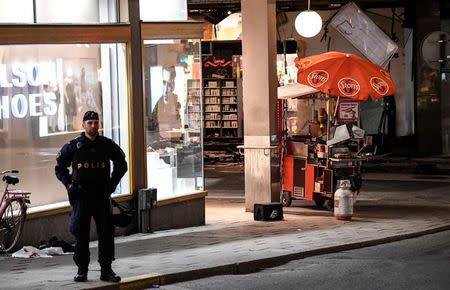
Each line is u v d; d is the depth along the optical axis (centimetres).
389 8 3625
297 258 1587
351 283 1345
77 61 1773
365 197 2602
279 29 3638
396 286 1318
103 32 1783
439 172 3195
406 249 1697
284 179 2353
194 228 1970
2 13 1634
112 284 1270
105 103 1834
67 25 1711
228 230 1927
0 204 1595
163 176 1964
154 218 1908
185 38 1966
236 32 3575
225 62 3794
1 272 1393
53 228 1695
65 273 1376
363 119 3716
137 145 1883
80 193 1270
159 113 1945
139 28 1869
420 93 3538
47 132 1719
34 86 1691
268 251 1603
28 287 1246
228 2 3306
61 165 1289
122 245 1705
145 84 1905
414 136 3641
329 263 1538
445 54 3300
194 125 2028
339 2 3347
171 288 1317
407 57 3644
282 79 3052
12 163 1659
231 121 3803
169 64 1964
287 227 1969
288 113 2436
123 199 1845
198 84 2033
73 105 1769
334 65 2128
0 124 1634
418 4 3512
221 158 3741
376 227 1956
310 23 2467
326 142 2250
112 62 1842
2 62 1630
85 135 1291
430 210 2292
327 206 2306
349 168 2238
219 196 2703
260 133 2177
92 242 1769
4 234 1597
